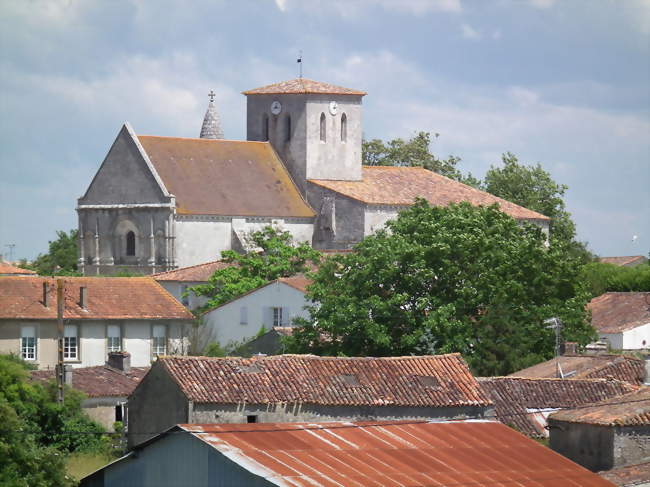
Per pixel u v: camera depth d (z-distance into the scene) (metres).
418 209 127.88
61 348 100.50
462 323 111.31
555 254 120.44
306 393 86.19
